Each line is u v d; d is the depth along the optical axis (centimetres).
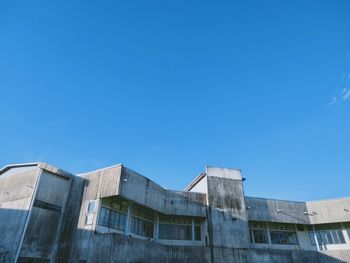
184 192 2983
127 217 2588
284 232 3228
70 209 2459
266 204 3186
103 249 2152
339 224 3150
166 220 2950
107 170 2525
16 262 2055
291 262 2869
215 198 3014
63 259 2239
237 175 3228
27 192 2347
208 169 3170
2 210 2406
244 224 2942
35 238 2220
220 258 2703
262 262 2791
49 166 2491
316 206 3247
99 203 2375
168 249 2627
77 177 2614
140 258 2327
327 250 3019
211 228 2844
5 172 2681
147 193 2658
